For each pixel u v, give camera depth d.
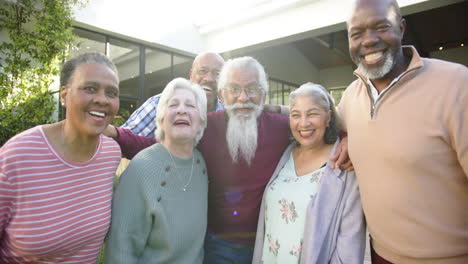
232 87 1.76
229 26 7.08
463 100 1.15
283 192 1.59
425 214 1.23
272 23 6.47
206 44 7.66
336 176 1.50
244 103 1.75
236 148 1.75
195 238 1.48
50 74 4.38
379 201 1.32
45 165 1.11
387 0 1.32
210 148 1.82
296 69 12.12
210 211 1.83
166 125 1.46
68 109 1.16
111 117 1.23
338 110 1.74
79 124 1.15
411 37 9.41
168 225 1.37
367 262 2.76
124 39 6.33
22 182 1.05
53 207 1.11
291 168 1.71
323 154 1.64
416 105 1.24
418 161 1.21
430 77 1.24
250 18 6.70
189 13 7.30
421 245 1.25
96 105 1.16
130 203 1.35
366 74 1.39
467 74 1.18
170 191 1.42
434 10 8.05
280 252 1.51
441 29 9.30
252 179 1.79
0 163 1.04
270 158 1.82
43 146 1.13
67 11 4.49
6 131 4.14
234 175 1.78
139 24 6.27
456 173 1.21
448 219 1.22
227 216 1.78
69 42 4.54
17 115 4.09
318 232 1.41
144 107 2.34
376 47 1.33
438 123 1.19
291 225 1.51
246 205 1.77
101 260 2.55
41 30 4.27
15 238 1.06
